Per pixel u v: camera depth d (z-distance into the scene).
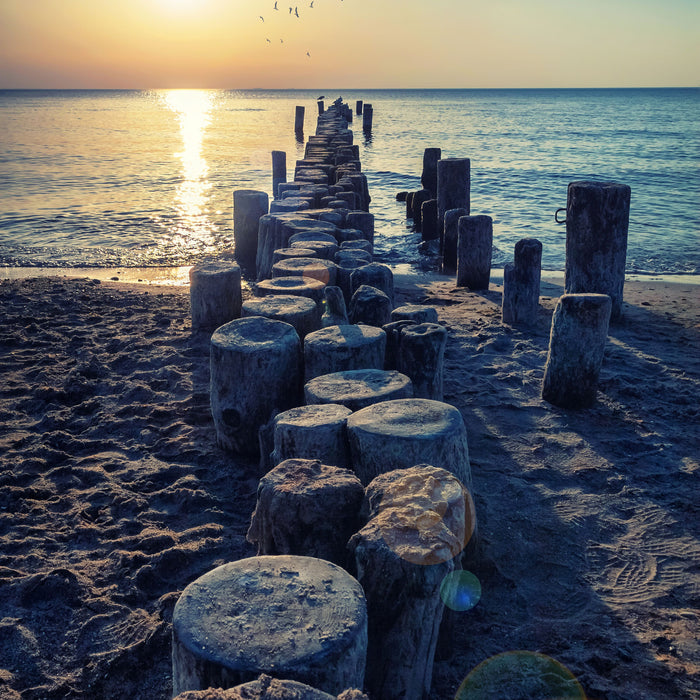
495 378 6.64
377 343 4.92
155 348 7.22
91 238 14.38
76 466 4.89
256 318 5.27
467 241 10.13
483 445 5.27
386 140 41.44
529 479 4.78
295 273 6.81
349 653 2.17
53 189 20.97
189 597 2.35
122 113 83.56
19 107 105.06
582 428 5.59
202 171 25.58
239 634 2.18
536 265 8.12
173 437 5.36
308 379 4.94
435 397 5.14
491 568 3.78
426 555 2.60
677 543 4.05
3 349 7.33
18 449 5.17
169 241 14.09
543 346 7.56
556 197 20.58
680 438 5.40
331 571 2.51
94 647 3.21
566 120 66.00
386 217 17.94
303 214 10.22
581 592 3.62
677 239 14.70
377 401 4.08
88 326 8.11
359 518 3.04
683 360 7.22
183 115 78.19
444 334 5.05
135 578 3.63
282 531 3.04
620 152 34.06
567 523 4.23
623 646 3.20
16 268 11.95
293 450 3.68
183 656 2.16
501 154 33.09
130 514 4.32
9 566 3.78
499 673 3.02
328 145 22.41
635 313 9.12
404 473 3.04
